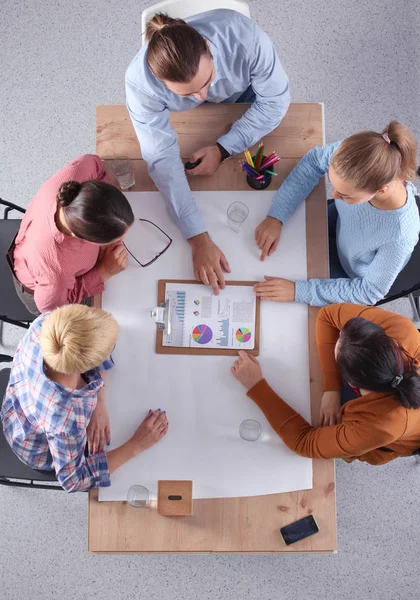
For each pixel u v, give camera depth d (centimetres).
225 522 155
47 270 152
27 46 275
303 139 179
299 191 169
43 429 158
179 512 153
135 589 225
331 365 160
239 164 176
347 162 131
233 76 162
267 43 152
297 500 155
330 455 148
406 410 138
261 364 164
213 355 164
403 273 198
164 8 176
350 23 272
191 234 167
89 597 225
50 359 137
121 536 154
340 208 169
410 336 149
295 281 166
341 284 165
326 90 268
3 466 184
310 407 161
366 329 134
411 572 224
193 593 225
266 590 224
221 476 156
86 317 136
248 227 172
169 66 126
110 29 274
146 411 161
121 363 164
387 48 270
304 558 226
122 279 169
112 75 271
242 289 168
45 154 266
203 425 160
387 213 149
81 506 232
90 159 159
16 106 271
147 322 166
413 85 267
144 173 177
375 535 228
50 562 228
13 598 225
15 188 263
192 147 179
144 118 157
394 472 234
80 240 147
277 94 163
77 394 146
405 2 273
